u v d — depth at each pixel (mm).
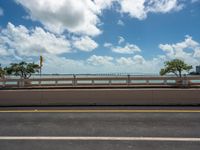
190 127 6637
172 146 5043
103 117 7969
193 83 22781
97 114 8484
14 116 8234
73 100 10617
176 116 8086
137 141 5387
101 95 10625
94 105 10523
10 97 10633
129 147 4984
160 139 5527
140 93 10570
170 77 22859
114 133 6047
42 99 10625
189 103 10391
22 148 4957
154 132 6125
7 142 5359
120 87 21906
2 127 6727
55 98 10625
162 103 10445
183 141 5375
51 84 23562
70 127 6684
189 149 4848
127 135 5859
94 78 23594
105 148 4930
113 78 23578
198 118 7758
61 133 6074
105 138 5621
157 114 8430
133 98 10547
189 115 8234
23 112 8977
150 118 7781
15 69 30781
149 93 10539
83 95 10656
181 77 22672
